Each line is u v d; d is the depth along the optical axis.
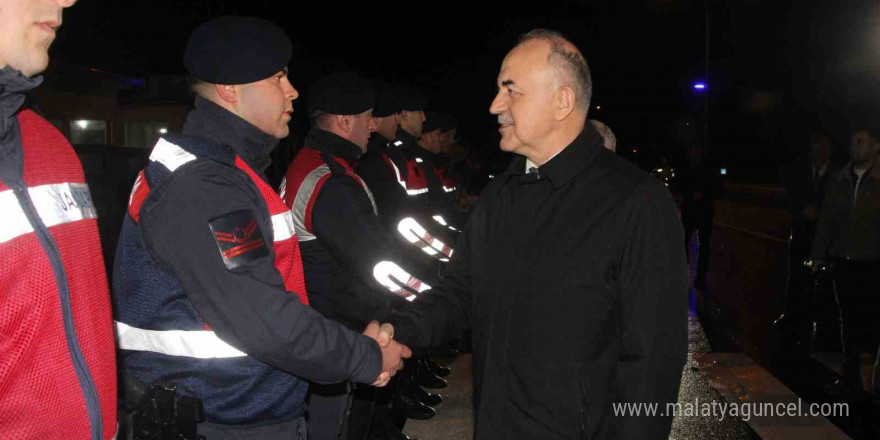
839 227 4.97
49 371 1.50
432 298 2.45
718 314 7.26
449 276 2.47
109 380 1.71
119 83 11.24
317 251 3.12
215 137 2.09
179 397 1.97
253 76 2.09
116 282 2.07
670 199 2.03
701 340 6.33
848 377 4.89
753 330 6.68
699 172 8.48
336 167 3.11
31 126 1.61
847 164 5.02
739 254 11.73
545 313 2.02
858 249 4.82
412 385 4.48
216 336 1.99
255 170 2.12
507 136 2.16
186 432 1.96
